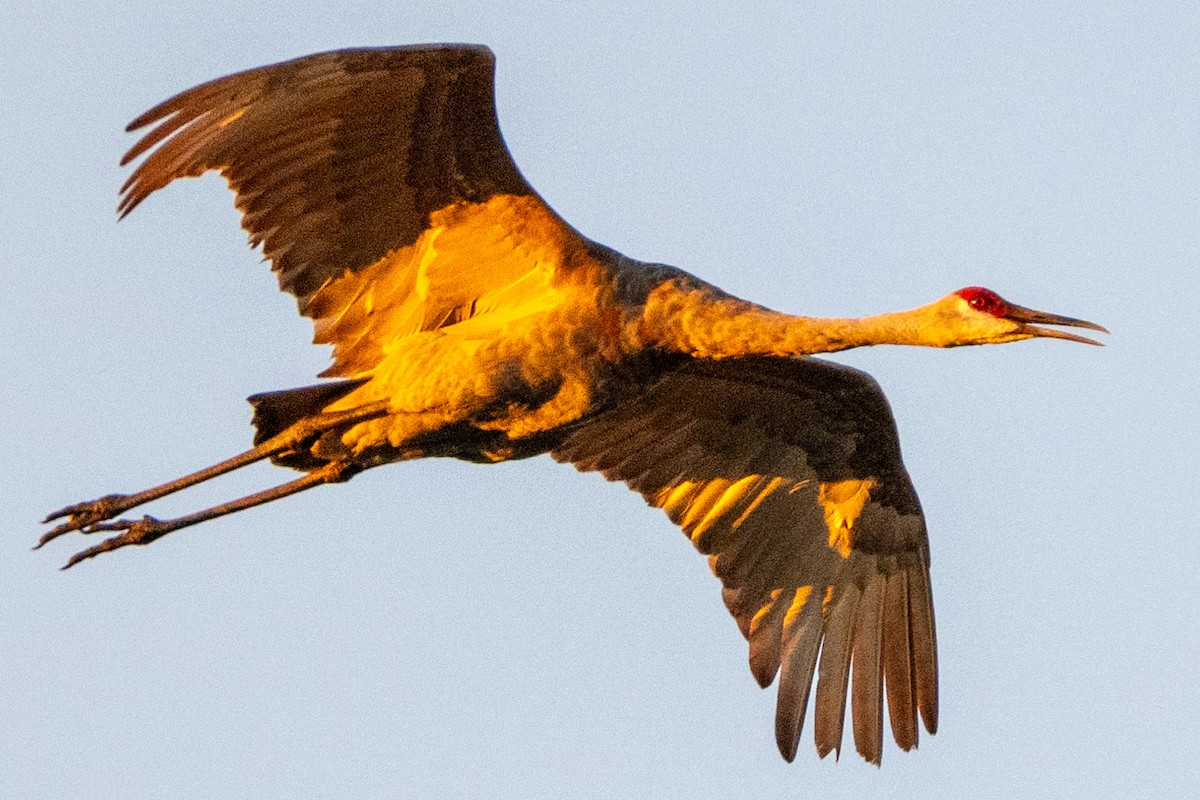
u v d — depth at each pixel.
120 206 14.93
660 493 18.80
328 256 16.14
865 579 18.88
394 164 15.73
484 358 16.25
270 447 16.55
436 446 16.67
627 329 16.44
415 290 16.36
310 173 15.66
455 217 16.05
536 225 16.09
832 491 18.83
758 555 18.89
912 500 18.72
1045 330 16.92
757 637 18.73
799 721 18.56
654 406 18.31
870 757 18.50
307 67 14.88
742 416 18.45
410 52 14.98
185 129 14.95
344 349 16.52
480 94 15.30
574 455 18.59
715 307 16.61
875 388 18.09
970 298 17.05
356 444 16.61
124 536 17.02
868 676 18.69
